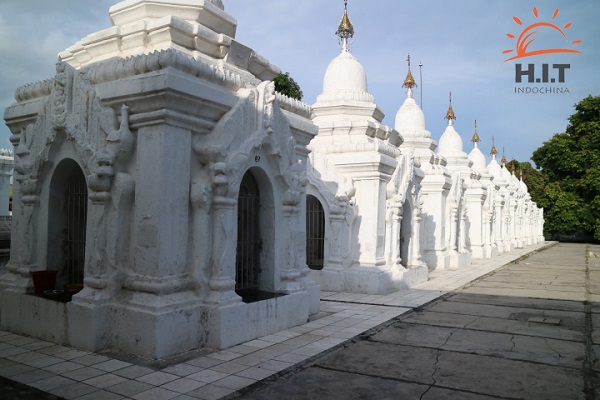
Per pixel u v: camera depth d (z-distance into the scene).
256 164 8.76
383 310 11.15
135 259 7.40
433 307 11.73
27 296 8.27
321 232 14.64
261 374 6.48
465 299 13.03
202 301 7.64
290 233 9.51
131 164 7.64
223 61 8.82
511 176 41.25
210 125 7.92
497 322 10.14
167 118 7.20
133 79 7.34
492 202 30.19
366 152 13.76
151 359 6.91
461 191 22.92
